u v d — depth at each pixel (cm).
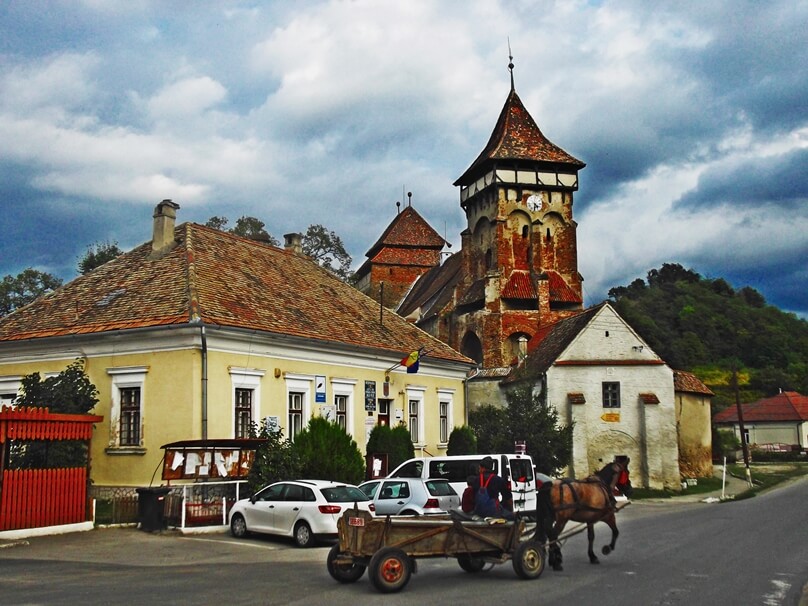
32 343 2772
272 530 1950
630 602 1145
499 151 5844
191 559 1666
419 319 6806
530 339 5497
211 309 2583
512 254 5803
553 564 1485
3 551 1766
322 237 7375
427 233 8475
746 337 12669
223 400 2558
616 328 4481
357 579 1361
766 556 1667
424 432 3725
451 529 1334
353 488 1991
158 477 2462
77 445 2173
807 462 8188
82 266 5241
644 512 3083
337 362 3150
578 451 4228
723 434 8800
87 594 1218
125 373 2584
